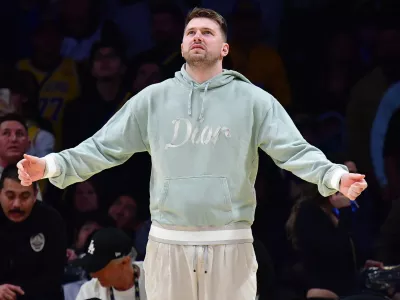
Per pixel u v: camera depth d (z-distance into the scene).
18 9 18.14
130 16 18.19
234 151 8.79
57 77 17.45
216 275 8.74
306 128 17.38
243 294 8.80
